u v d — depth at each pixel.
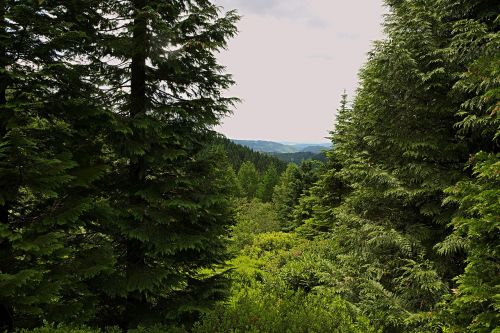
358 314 8.65
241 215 36.84
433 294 8.40
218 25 7.88
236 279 14.03
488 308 5.66
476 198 5.71
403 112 9.50
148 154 7.68
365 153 10.34
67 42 6.26
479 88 7.14
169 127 7.88
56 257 6.01
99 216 6.87
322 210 20.64
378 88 9.84
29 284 5.29
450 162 9.29
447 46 9.03
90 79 7.10
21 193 6.02
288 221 35.72
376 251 9.98
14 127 5.23
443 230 9.06
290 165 54.56
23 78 5.44
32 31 5.69
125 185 8.03
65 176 5.79
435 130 9.20
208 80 8.44
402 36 9.28
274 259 17.08
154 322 7.48
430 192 9.01
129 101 7.90
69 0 6.58
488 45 7.72
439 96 9.09
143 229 7.43
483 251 5.89
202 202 7.86
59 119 6.70
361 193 10.55
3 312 5.77
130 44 7.25
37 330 5.11
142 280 7.31
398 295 9.30
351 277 10.15
